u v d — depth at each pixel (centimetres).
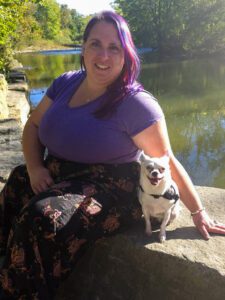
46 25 6194
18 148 463
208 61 3011
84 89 221
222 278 186
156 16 4169
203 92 1617
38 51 4759
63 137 214
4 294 191
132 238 213
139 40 4475
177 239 212
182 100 1472
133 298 218
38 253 181
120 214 208
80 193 197
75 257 190
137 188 215
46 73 2312
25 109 1149
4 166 399
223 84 1798
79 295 237
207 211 245
